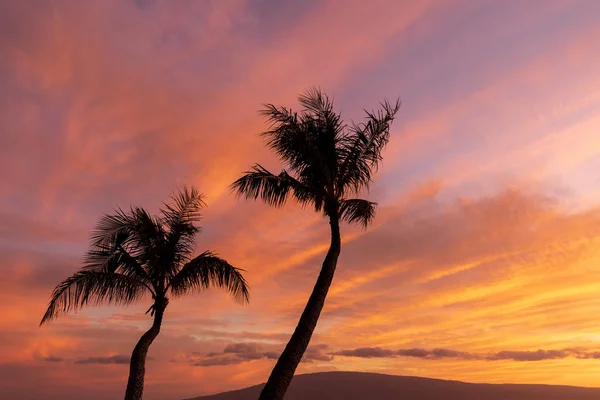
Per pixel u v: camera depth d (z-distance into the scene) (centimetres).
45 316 1377
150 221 1513
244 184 1180
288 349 1016
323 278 1102
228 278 1495
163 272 1527
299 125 1191
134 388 1380
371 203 1216
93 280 1419
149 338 1454
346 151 1238
